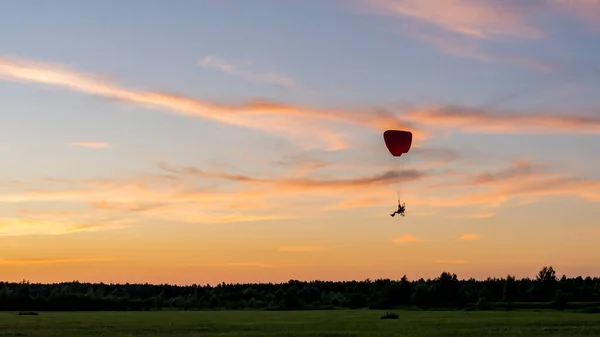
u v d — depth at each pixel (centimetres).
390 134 8306
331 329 8456
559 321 9962
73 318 12494
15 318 12462
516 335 7088
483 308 17462
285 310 19225
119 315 14550
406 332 7719
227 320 11412
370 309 19362
